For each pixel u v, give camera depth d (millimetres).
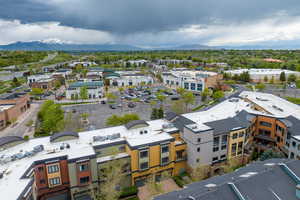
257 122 68375
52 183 44562
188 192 32406
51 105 89500
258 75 188250
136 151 49062
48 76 187125
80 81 171375
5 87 171875
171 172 55312
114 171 46094
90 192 46094
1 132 84250
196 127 54469
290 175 34344
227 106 78000
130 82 185875
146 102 125688
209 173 56438
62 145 48781
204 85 160000
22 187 35406
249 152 62812
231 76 196875
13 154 45281
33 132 83000
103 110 110188
